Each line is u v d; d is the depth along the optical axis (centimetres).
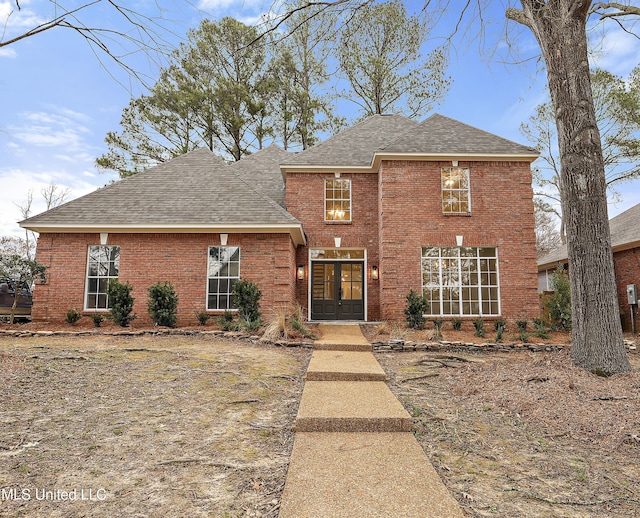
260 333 1007
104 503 297
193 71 1944
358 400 530
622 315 1438
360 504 294
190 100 1928
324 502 296
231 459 373
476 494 316
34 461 358
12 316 1126
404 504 295
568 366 688
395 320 1217
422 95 2078
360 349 902
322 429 449
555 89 741
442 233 1251
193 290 1197
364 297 1405
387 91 2069
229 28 1327
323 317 1399
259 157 1850
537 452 397
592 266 684
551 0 730
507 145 1307
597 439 426
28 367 648
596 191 699
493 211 1260
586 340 675
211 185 1333
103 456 372
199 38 1838
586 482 338
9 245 1714
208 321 1168
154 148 2144
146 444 399
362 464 363
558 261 1778
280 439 427
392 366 761
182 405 513
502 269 1235
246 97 2050
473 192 1267
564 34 724
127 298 1095
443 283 1250
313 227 1416
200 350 825
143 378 620
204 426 450
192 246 1216
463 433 443
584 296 686
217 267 1224
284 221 1177
